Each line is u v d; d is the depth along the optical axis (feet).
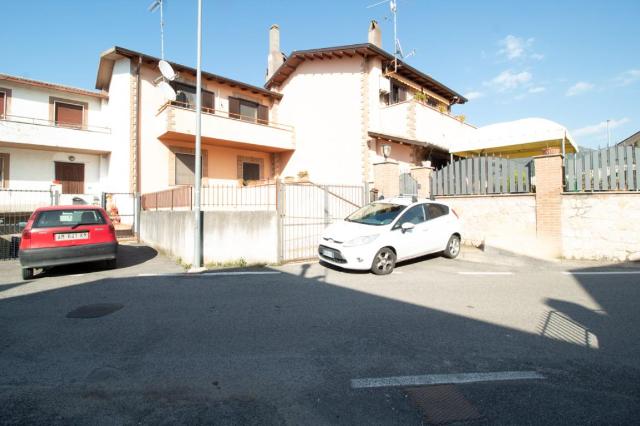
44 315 15.34
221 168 53.26
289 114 57.21
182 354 11.39
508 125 37.47
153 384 9.55
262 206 36.09
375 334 12.97
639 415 8.04
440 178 36.73
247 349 11.74
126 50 43.93
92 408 8.46
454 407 8.37
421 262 27.43
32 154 46.98
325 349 11.71
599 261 26.99
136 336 12.92
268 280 21.76
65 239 23.06
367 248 22.56
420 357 11.07
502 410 8.24
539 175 29.60
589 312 15.26
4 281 22.21
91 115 52.31
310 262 27.91
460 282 20.89
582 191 28.60
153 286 20.47
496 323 14.03
